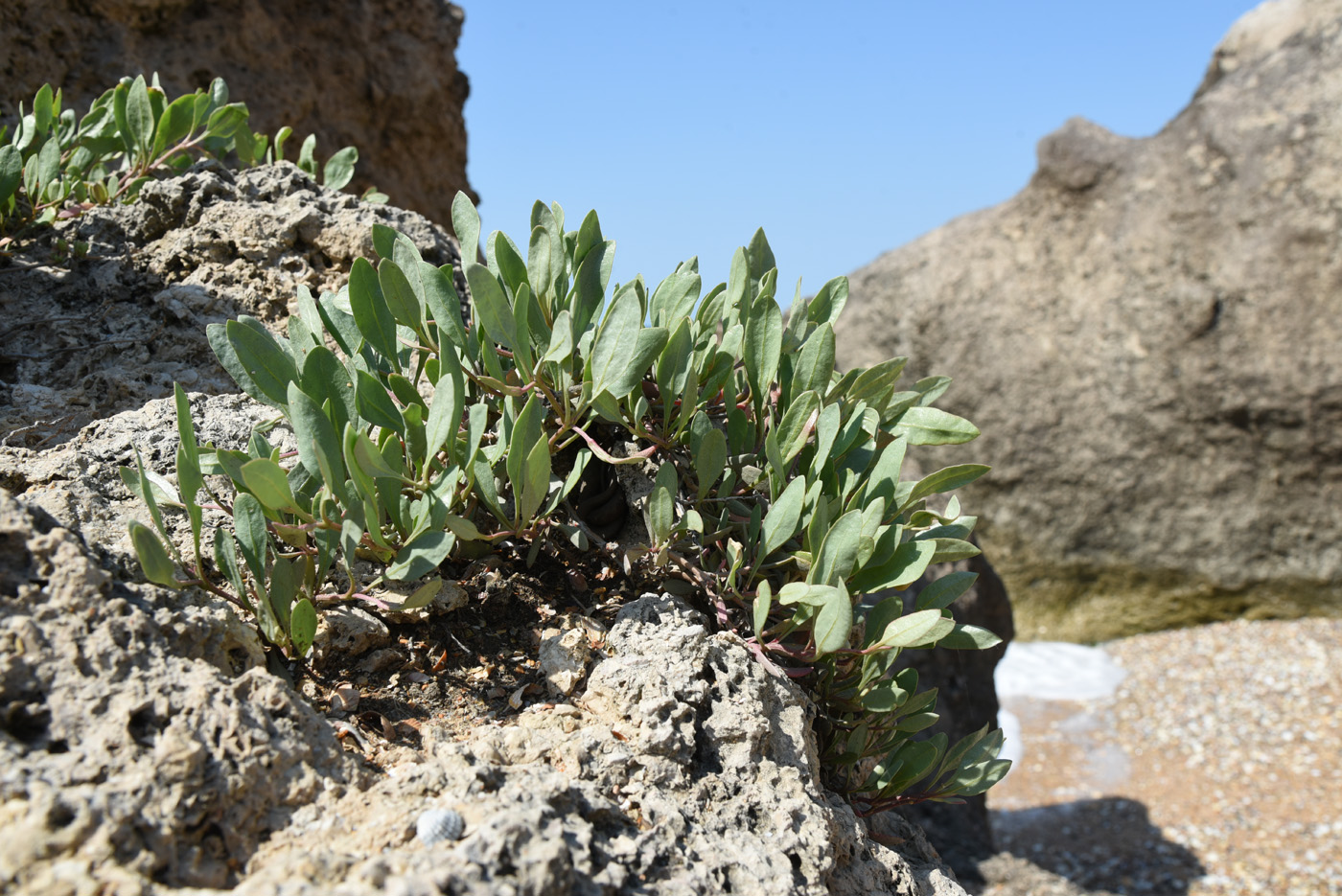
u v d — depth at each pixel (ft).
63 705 1.34
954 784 1.95
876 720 1.95
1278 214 9.23
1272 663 8.71
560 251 1.92
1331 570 9.20
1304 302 9.02
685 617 1.81
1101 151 10.43
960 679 4.21
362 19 5.39
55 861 1.19
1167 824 6.63
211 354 2.32
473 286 1.74
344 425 1.75
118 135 2.75
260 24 4.86
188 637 1.49
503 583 1.85
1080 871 6.09
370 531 1.59
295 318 1.89
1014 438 10.44
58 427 2.07
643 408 1.85
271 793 1.37
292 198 2.65
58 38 3.90
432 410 1.65
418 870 1.27
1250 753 7.47
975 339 10.76
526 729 1.58
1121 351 9.96
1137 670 9.22
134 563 1.59
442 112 5.97
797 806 1.58
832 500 1.87
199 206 2.59
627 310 1.74
